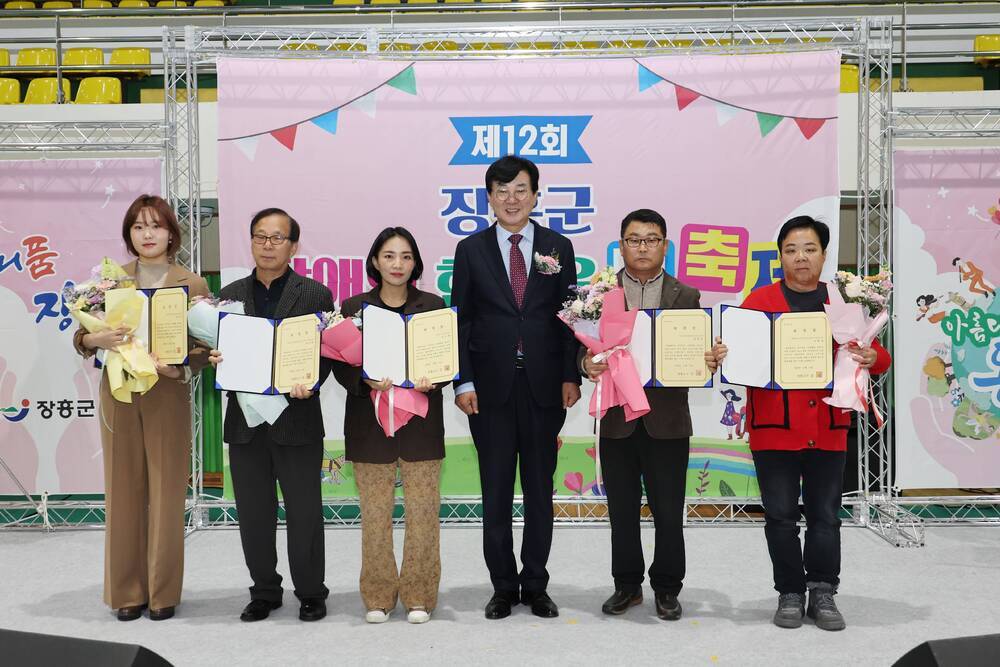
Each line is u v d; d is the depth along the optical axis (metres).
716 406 4.68
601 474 3.23
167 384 3.13
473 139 4.69
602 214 4.69
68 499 5.45
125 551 3.15
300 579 3.12
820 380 2.92
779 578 3.06
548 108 4.68
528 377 3.07
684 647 2.83
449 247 4.70
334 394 4.74
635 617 3.14
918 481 4.71
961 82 6.81
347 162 4.67
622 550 3.16
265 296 3.16
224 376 2.94
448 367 2.96
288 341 2.98
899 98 5.27
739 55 4.64
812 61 4.61
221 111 4.63
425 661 2.72
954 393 4.70
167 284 3.21
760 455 3.04
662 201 4.68
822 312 2.96
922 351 4.70
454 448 4.74
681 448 3.06
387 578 3.11
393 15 6.38
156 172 4.79
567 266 3.17
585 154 4.69
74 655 1.50
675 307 3.06
